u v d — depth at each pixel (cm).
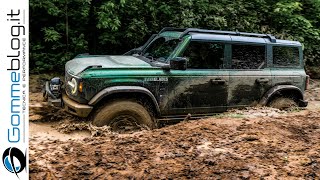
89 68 579
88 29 1045
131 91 588
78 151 439
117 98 598
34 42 1016
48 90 631
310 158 416
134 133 541
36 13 1010
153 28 1040
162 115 631
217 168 388
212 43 668
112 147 455
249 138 482
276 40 747
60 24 1001
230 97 682
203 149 443
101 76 578
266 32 1207
